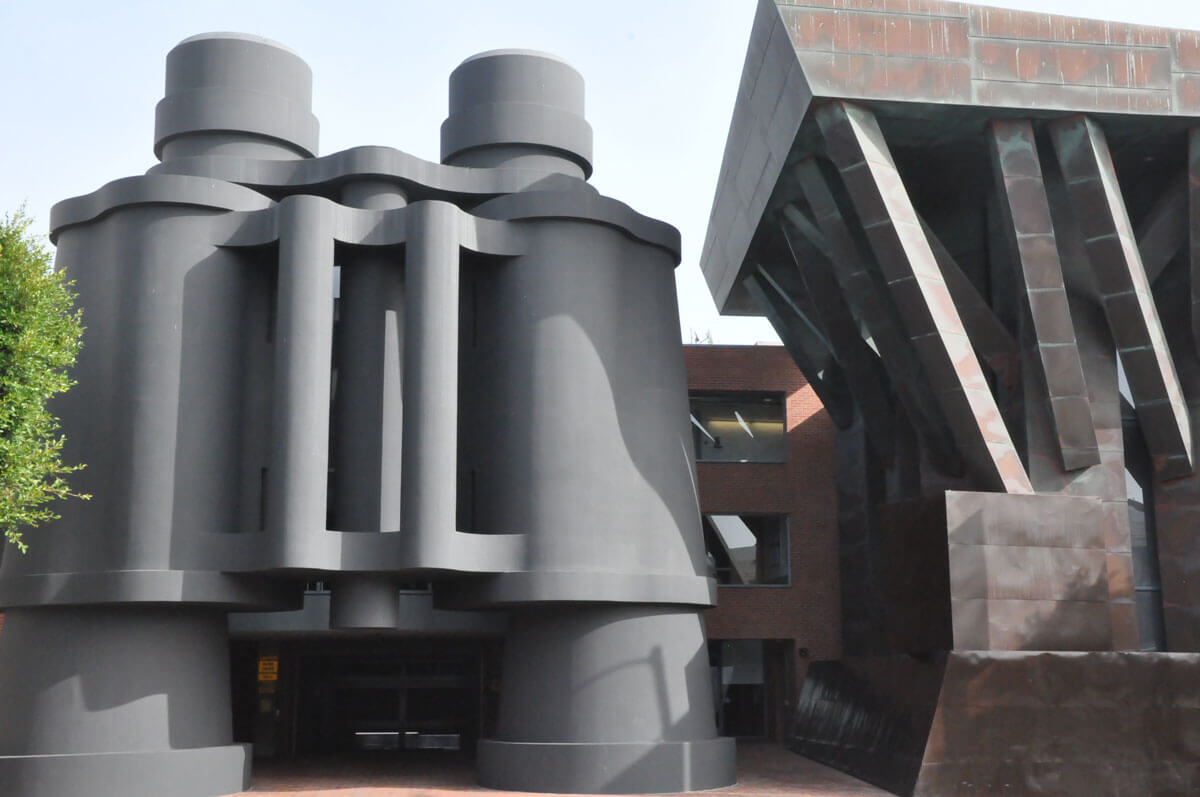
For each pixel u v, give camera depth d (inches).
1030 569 804.6
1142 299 871.1
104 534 841.5
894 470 1101.7
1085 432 861.2
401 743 1170.0
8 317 725.9
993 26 860.0
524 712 875.4
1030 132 872.3
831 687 1062.4
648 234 965.2
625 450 903.7
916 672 832.3
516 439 888.3
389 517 874.1
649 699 866.1
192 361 870.4
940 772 768.9
